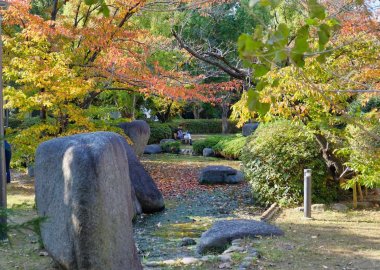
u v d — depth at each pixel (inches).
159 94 456.8
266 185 391.9
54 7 506.9
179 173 654.5
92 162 199.3
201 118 1578.5
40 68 394.3
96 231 197.0
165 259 254.2
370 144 316.5
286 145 385.7
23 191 466.9
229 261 228.5
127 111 920.3
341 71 300.5
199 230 341.4
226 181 566.3
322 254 240.5
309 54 96.8
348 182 325.1
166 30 601.0
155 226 357.1
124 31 464.8
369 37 283.0
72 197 198.5
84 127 448.5
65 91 395.2
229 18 881.5
